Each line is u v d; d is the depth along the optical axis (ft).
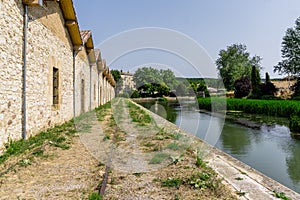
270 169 17.85
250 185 11.71
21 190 10.55
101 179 11.89
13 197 9.85
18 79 18.37
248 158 20.83
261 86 127.24
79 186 11.02
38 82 22.40
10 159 14.55
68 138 21.99
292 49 143.33
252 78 138.72
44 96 24.06
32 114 21.02
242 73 158.10
